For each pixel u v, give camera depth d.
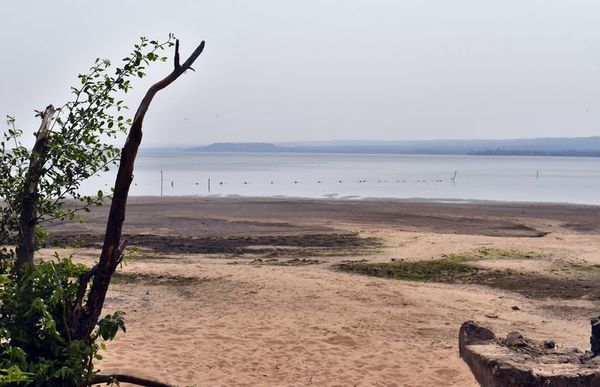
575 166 175.12
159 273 17.33
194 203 45.25
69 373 5.00
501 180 92.00
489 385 8.78
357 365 10.11
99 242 24.48
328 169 135.00
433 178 95.50
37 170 5.61
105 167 5.75
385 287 16.14
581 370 8.36
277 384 9.22
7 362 4.98
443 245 24.23
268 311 13.69
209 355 10.31
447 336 12.24
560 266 20.05
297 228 31.30
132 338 11.11
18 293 5.17
